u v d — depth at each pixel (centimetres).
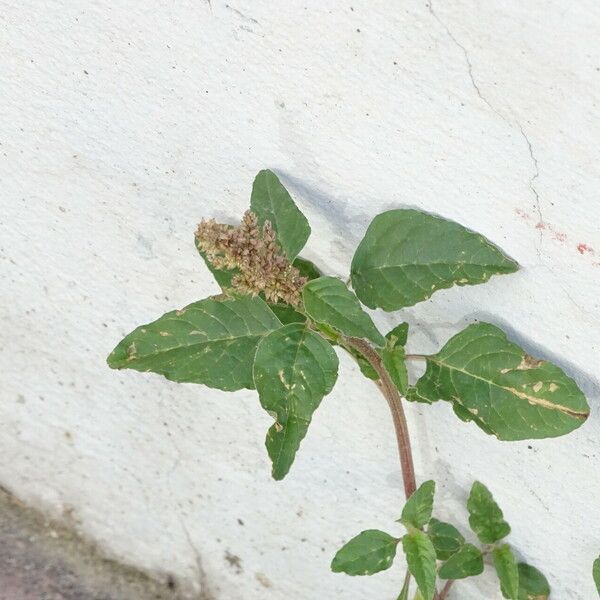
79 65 45
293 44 42
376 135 43
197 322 44
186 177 47
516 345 44
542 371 44
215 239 41
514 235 43
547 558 50
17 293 53
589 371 45
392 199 45
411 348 48
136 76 45
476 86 41
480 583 52
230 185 47
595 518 48
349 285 48
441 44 40
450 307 46
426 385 45
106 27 44
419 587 45
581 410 44
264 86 44
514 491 49
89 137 47
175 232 49
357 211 45
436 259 44
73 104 47
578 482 47
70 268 52
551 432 44
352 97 43
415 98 42
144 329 44
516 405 45
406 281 44
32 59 46
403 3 40
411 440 50
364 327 42
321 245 47
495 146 42
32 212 50
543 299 44
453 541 50
